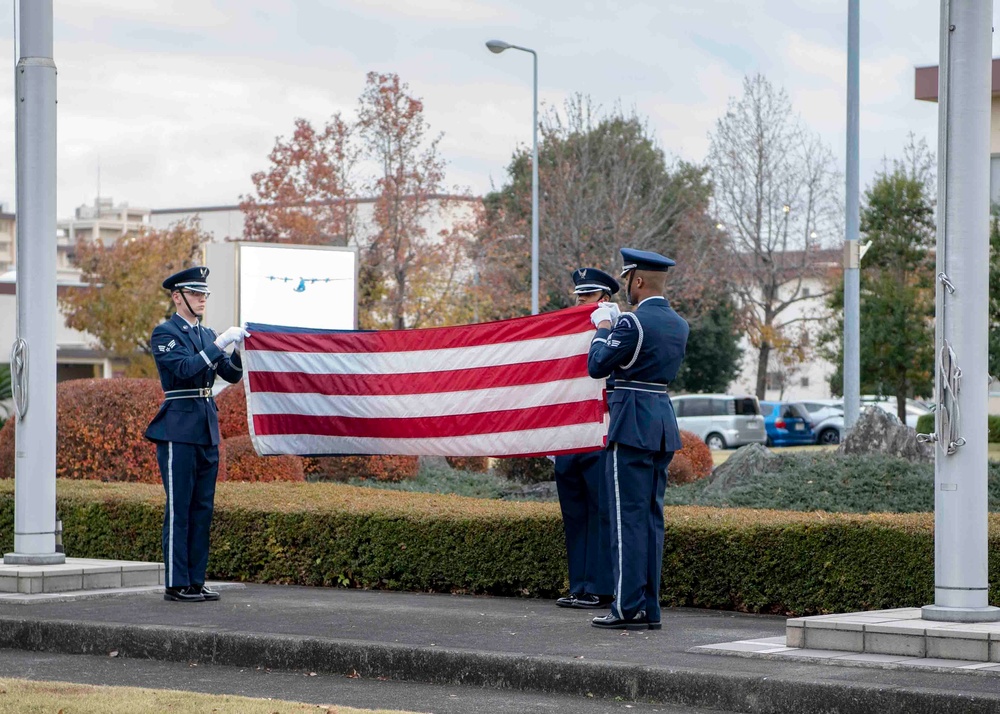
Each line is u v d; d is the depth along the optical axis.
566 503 8.91
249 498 10.87
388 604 8.91
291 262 25.48
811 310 51.81
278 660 7.34
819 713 5.91
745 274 46.41
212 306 25.31
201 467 9.04
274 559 10.38
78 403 13.77
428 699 6.47
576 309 8.97
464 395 9.33
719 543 8.77
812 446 43.06
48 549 9.33
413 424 9.47
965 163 6.80
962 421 6.73
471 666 6.85
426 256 41.50
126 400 13.78
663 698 6.34
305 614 8.30
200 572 9.02
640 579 7.64
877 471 12.27
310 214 41.84
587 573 8.84
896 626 6.54
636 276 7.88
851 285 19.34
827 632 6.74
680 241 44.62
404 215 41.44
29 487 9.25
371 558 10.01
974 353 6.77
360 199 42.16
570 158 43.69
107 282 54.12
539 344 9.06
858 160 19.30
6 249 112.38
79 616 8.14
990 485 12.12
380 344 9.66
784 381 61.34
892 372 38.12
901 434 13.72
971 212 6.79
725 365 52.44
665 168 45.34
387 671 7.07
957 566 6.73
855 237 19.34
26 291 9.21
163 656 7.67
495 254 42.50
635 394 7.68
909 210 37.81
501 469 16.81
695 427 42.56
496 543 9.57
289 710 5.72
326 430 9.71
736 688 6.14
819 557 8.39
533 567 9.44
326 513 10.17
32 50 9.20
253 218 42.56
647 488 7.70
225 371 9.41
